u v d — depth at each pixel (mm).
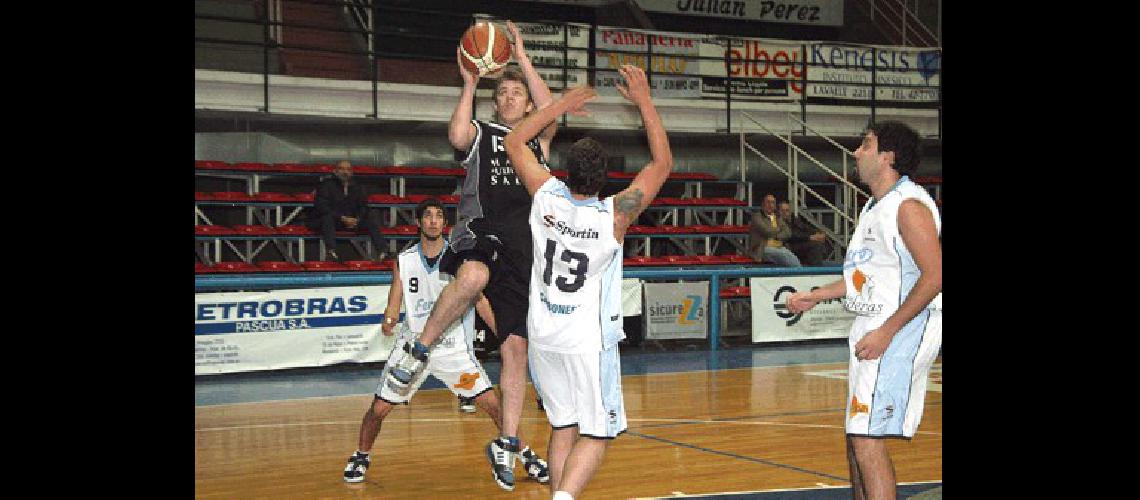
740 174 18625
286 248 15406
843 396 9828
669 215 17672
